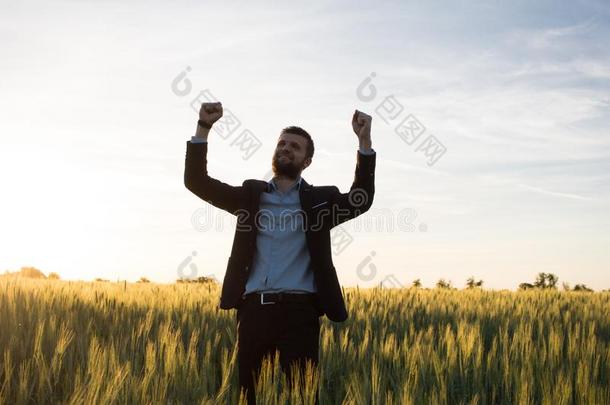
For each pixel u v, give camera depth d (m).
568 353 6.27
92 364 4.74
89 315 7.39
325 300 4.19
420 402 4.36
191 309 8.18
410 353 5.73
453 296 12.05
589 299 12.87
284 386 4.01
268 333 4.13
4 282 8.26
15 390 4.55
